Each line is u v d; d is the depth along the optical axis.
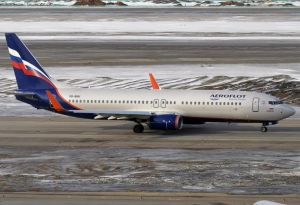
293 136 182.00
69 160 149.25
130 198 115.19
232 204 110.88
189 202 112.31
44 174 135.00
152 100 188.12
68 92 192.88
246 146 166.25
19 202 112.88
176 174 134.12
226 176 131.88
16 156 154.50
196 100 186.25
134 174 134.38
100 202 112.62
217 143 170.88
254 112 183.62
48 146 167.88
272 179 128.88
